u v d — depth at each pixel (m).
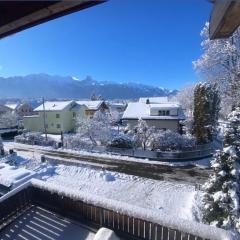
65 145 31.19
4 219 7.52
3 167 18.09
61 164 23.17
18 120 51.22
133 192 16.33
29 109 64.50
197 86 26.36
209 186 10.66
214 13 1.60
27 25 1.38
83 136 31.23
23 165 23.53
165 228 5.71
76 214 7.38
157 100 59.03
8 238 6.78
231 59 19.42
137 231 6.20
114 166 22.16
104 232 5.59
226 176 10.26
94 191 16.66
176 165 22.31
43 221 7.46
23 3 1.19
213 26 1.69
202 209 11.89
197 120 26.25
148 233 6.01
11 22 1.33
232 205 9.53
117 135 29.66
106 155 26.22
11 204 7.74
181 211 13.39
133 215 6.13
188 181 18.09
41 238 6.66
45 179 19.23
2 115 49.84
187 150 24.73
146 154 25.00
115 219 6.56
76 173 20.34
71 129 46.56
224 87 21.17
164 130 29.50
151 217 5.84
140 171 20.64
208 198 10.66
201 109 25.95
